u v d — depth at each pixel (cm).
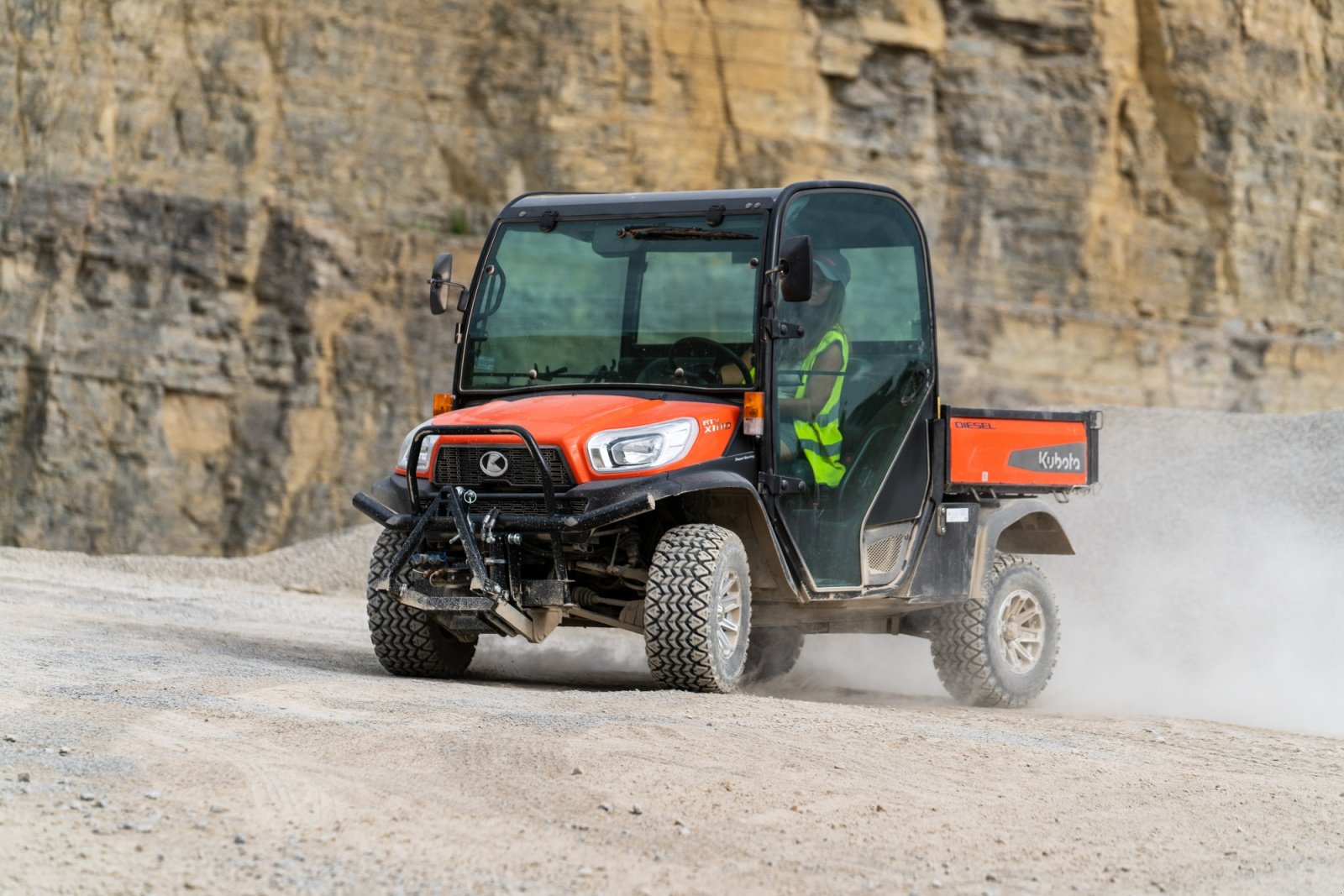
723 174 4444
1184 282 4881
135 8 4175
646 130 4366
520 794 730
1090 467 1402
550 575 1137
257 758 771
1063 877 680
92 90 4134
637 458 1095
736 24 4475
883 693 1445
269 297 4072
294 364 4050
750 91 4478
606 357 1194
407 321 4119
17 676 991
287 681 1034
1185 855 736
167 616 1723
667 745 849
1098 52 4812
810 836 701
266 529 3972
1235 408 4681
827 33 4566
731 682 1127
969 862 688
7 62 4097
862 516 1230
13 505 3897
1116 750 995
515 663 1413
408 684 1088
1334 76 5056
